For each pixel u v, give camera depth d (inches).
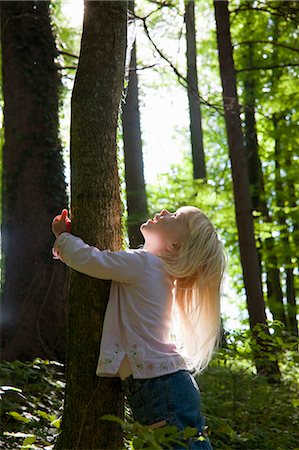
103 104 137.3
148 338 124.1
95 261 125.0
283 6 410.3
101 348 124.6
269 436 202.7
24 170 313.4
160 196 655.8
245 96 577.3
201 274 135.6
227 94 384.8
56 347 293.4
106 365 122.8
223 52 388.2
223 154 732.0
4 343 293.3
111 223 135.6
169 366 123.0
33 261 303.1
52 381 217.2
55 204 313.3
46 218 309.3
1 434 166.7
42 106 321.4
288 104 565.9
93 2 139.0
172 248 135.9
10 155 317.7
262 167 688.4
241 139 385.4
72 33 426.9
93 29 138.5
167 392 120.8
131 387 123.3
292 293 689.6
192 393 123.4
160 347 124.6
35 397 197.9
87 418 128.6
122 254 127.3
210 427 188.2
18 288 300.8
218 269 136.7
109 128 137.8
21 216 308.8
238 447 192.4
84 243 129.5
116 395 130.3
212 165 759.1
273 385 284.0
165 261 133.9
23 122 317.7
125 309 126.6
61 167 320.5
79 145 136.3
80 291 131.7
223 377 262.8
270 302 624.7
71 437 129.3
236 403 229.0
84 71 138.5
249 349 223.6
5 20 327.9
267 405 244.8
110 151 137.6
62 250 129.3
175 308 139.6
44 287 300.4
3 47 328.8
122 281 127.2
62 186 318.3
